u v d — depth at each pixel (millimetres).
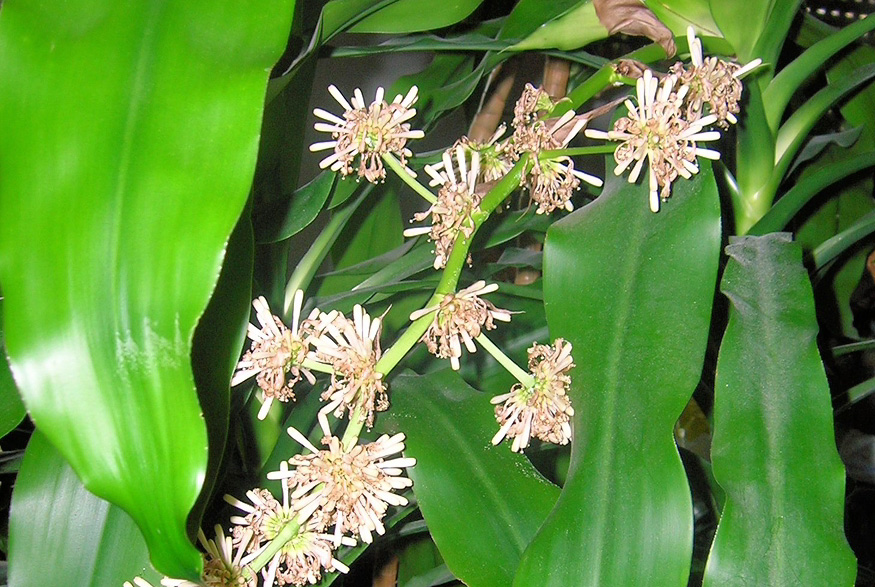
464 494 419
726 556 365
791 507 371
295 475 377
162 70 303
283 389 387
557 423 394
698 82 405
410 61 1138
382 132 420
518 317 578
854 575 358
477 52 652
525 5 586
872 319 928
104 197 291
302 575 382
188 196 291
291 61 519
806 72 537
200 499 367
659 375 385
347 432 380
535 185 438
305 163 1121
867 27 535
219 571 369
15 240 287
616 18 515
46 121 297
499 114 729
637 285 408
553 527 366
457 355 390
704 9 528
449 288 401
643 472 368
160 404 281
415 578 580
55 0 311
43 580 402
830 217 745
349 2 482
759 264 440
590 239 422
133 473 280
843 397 604
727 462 381
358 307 386
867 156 517
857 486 757
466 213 403
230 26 311
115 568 403
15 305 284
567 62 676
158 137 296
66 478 417
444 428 447
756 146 545
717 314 579
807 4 822
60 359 282
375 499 371
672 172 396
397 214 684
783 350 403
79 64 303
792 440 383
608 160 458
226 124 298
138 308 285
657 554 356
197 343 378
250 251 389
